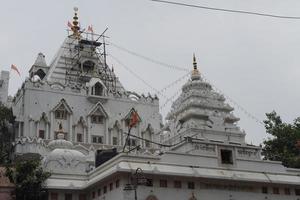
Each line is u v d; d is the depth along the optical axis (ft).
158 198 161.38
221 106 277.85
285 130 268.82
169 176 165.48
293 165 246.68
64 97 294.05
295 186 191.52
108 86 327.06
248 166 186.29
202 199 170.19
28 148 235.61
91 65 334.24
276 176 188.44
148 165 163.94
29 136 272.72
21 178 171.83
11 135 289.12
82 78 323.16
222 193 175.32
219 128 253.65
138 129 307.17
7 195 170.60
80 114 295.28
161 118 324.19
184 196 166.91
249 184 181.98
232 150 185.98
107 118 299.99
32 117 279.28
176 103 286.25
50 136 280.92
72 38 342.03
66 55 332.19
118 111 307.17
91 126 295.07
